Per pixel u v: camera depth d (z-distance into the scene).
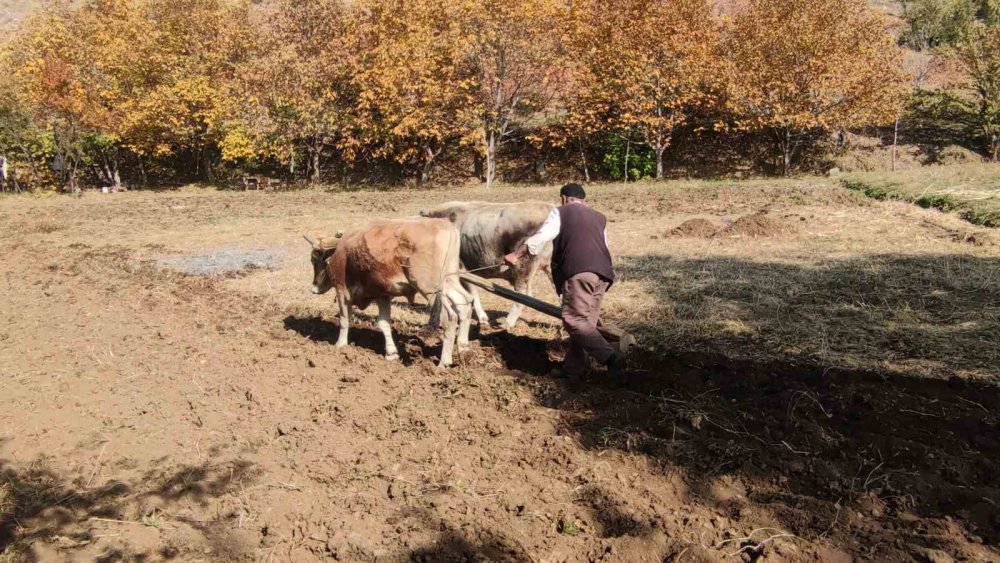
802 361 7.01
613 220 16.86
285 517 4.95
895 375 6.55
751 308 8.60
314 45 31.39
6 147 32.78
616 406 6.12
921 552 4.04
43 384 7.60
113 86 32.44
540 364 7.60
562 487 5.02
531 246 6.71
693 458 5.24
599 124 29.88
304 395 6.96
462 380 7.04
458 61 28.78
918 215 14.36
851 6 28.31
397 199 24.50
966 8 38.69
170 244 16.33
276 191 31.05
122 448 6.07
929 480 4.80
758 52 27.83
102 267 14.01
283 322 9.65
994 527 4.31
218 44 33.53
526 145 35.44
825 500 4.68
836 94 28.41
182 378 7.61
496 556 4.32
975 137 31.73
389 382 7.13
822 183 21.89
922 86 35.28
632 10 28.50
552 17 29.34
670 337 7.83
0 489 5.46
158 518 4.99
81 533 4.85
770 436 5.55
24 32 37.47
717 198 20.02
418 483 5.20
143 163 37.09
